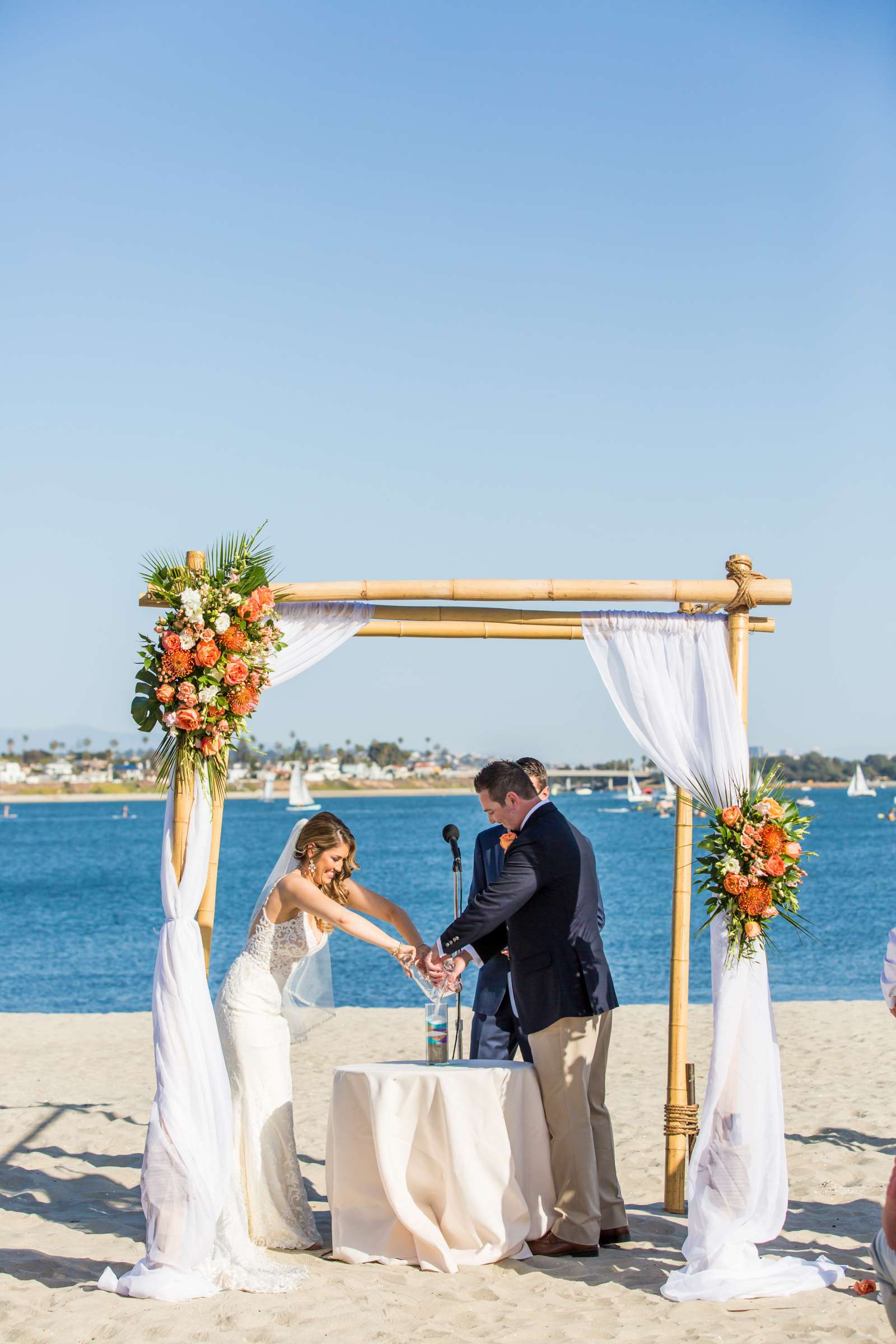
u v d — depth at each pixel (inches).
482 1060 208.2
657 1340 153.4
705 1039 414.9
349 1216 191.8
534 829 202.4
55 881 1876.2
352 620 220.1
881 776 7204.7
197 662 193.3
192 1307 165.6
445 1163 187.0
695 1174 184.9
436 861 2062.0
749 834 193.2
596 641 217.8
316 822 211.6
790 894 193.9
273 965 203.6
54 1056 394.0
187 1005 185.6
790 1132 277.9
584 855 202.8
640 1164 253.6
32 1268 183.6
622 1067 363.6
